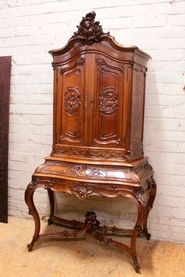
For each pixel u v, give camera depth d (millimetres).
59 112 2020
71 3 2352
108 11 2256
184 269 1869
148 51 2188
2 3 2545
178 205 2234
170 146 2209
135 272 1821
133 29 2209
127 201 2357
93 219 2104
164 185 2250
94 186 1807
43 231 2369
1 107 2615
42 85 2506
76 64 1927
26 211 2664
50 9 2416
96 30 1831
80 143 1952
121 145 1866
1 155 2648
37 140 2570
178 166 2207
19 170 2650
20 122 2605
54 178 1910
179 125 2172
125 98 1835
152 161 2258
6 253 2014
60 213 2559
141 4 2172
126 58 1808
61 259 1948
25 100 2566
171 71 2148
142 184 1852
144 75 2104
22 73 2553
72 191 1852
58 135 2037
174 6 2102
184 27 2094
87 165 1885
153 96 2203
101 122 1900
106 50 1845
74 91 1952
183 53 2111
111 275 1784
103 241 2062
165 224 2279
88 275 1778
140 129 2102
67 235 2121
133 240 1852
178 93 2148
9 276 1751
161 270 1851
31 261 1916
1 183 2652
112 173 1820
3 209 2615
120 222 2395
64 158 1983
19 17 2512
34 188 1970
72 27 2375
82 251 2057
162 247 2160
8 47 2576
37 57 2496
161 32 2146
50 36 2441
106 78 1870
